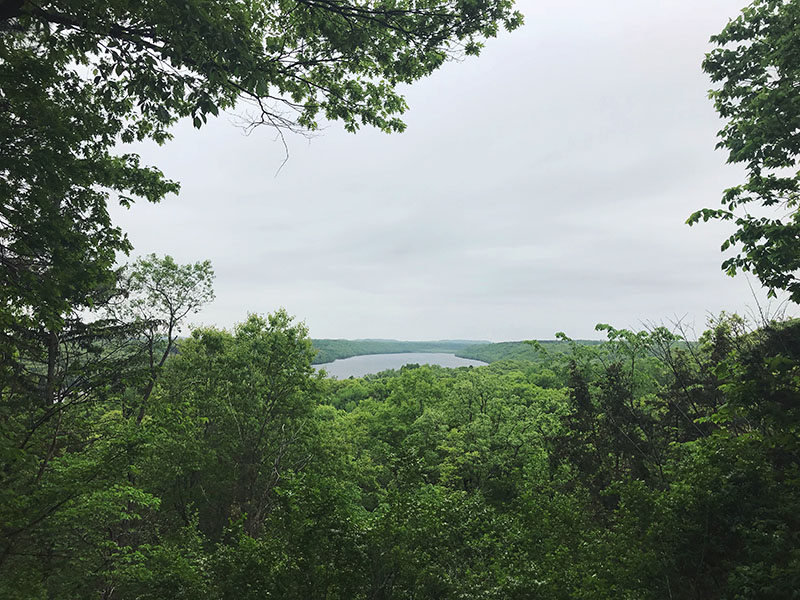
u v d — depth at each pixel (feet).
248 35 22.35
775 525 24.09
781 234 30.04
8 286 26.04
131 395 47.39
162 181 34.78
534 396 102.99
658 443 54.13
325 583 25.09
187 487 75.82
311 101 32.45
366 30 28.66
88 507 34.60
